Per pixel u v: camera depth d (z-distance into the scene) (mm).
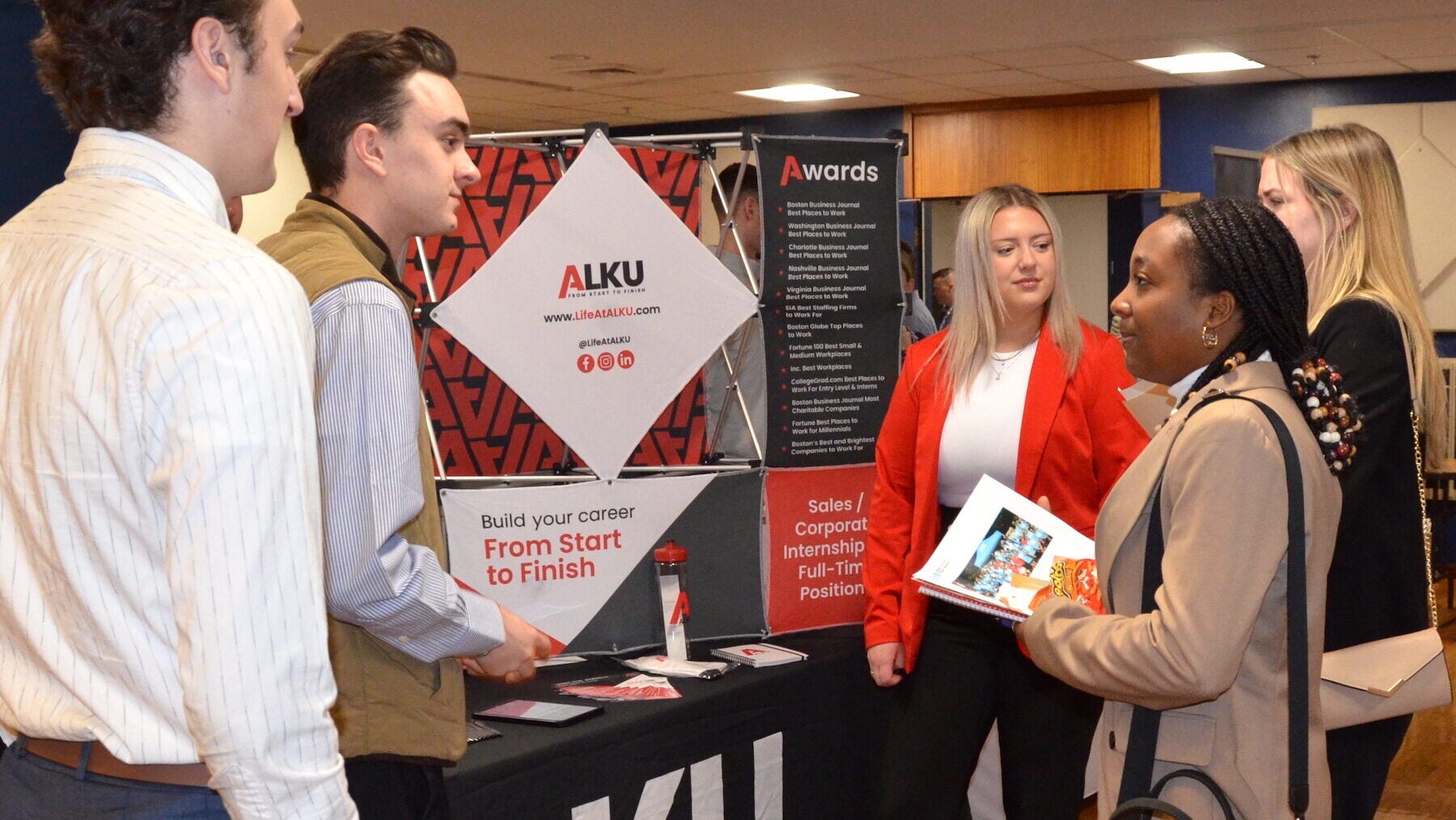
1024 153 9062
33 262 1057
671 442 2842
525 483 2594
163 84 1057
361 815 1448
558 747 2021
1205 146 8609
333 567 1328
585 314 2416
